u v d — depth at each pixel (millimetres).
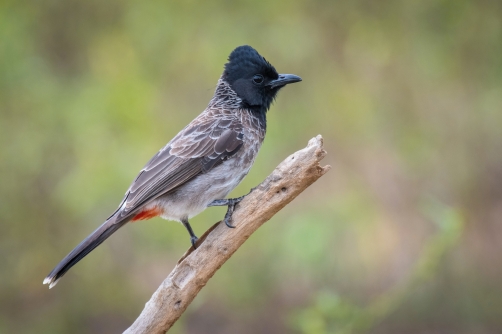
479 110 14078
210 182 8031
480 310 13258
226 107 8602
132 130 11859
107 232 7297
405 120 13906
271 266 13211
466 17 13430
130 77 12336
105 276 13555
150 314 6695
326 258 12797
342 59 13734
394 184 13781
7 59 12203
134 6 12867
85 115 11836
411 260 13414
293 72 13477
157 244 12742
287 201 6680
